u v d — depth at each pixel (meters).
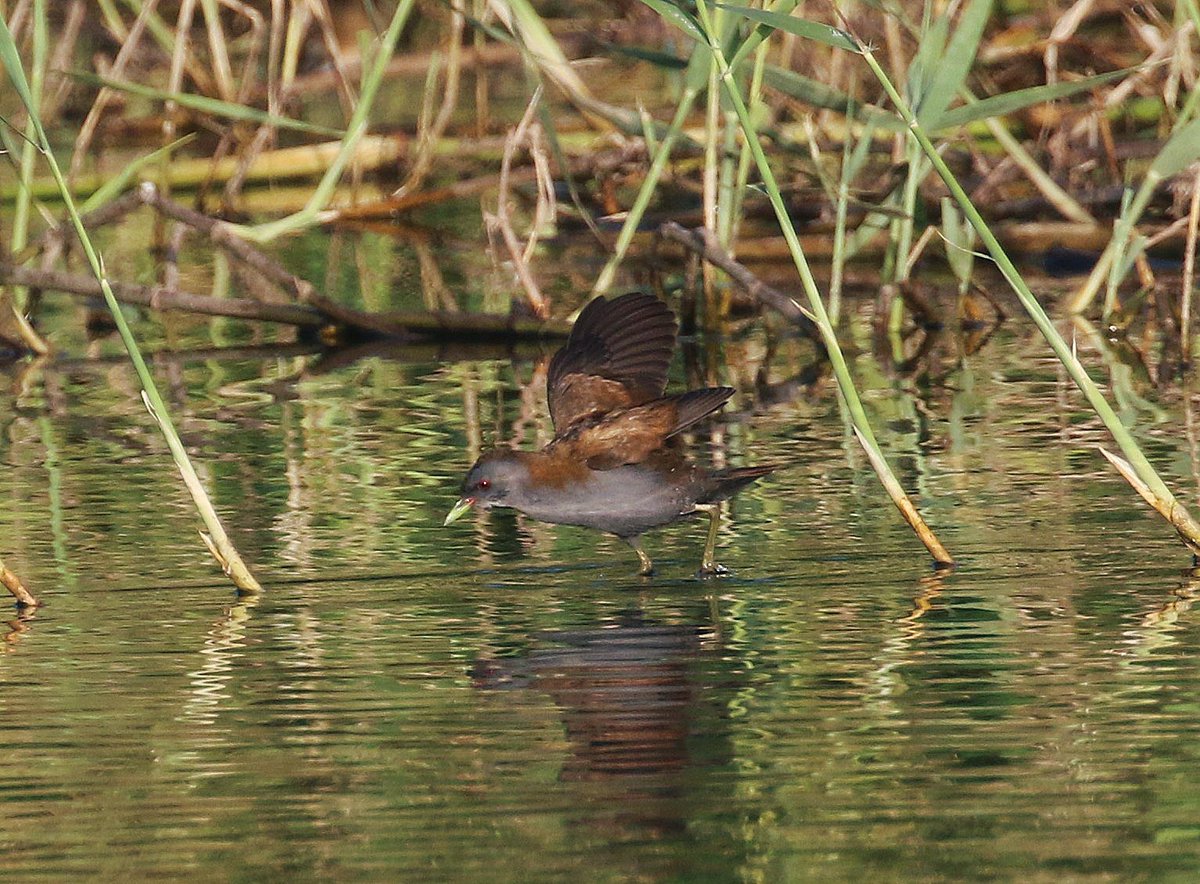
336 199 25.28
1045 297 19.25
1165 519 10.41
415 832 6.73
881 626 9.12
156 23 23.09
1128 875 6.26
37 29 15.48
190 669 8.72
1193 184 18.27
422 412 14.89
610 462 9.72
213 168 23.80
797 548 10.68
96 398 15.81
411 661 8.78
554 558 10.68
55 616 9.63
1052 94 12.71
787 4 13.72
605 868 6.40
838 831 6.68
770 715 7.89
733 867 6.39
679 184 21.78
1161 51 18.20
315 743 7.68
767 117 18.22
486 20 18.48
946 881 6.23
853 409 10.27
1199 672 8.28
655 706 8.05
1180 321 17.73
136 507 11.93
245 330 19.31
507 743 7.62
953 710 7.89
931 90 12.78
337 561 10.64
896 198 17.80
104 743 7.72
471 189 23.53
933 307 19.20
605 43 15.79
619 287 19.92
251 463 13.20
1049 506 11.41
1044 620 9.15
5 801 7.10
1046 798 6.93
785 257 21.16
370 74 16.83
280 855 6.55
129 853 6.60
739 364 16.83
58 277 17.50
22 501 12.11
